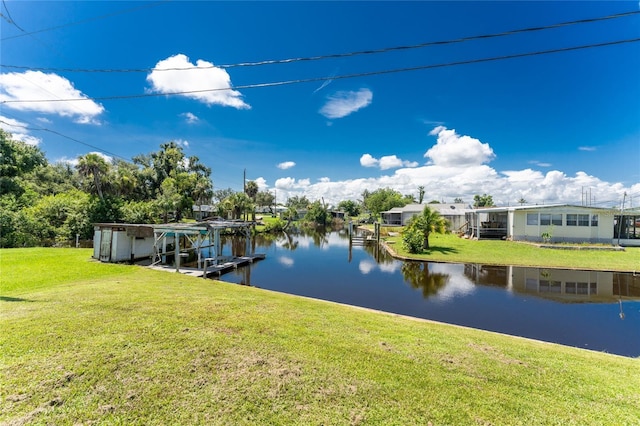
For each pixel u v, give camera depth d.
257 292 8.43
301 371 3.46
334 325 5.27
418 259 16.56
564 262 14.91
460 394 3.18
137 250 15.23
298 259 18.44
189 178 37.97
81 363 3.33
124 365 3.35
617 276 12.62
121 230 14.03
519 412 2.92
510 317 7.93
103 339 3.98
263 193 73.00
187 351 3.78
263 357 3.75
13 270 9.75
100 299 5.98
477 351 4.48
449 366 3.85
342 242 28.47
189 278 10.39
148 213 28.72
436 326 5.96
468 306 8.90
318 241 29.30
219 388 3.04
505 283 11.69
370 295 10.23
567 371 3.93
